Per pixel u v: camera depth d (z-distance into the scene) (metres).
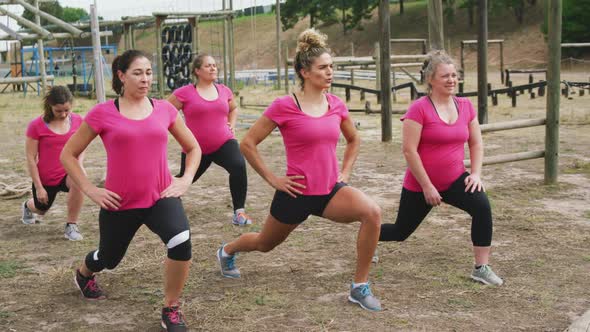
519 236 6.40
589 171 9.70
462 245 6.13
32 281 5.41
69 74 47.31
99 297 4.95
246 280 5.29
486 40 13.17
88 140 4.21
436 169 5.02
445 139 4.95
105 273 5.54
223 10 27.41
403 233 5.35
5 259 6.05
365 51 65.00
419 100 5.00
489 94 19.84
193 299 4.88
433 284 5.07
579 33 45.00
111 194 4.14
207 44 74.31
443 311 4.54
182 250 4.11
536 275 5.25
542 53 49.81
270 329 4.29
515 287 4.98
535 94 23.98
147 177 4.19
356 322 4.37
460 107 5.04
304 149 4.52
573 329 4.07
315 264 5.68
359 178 9.65
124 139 4.12
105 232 4.34
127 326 4.44
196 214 7.72
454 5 64.56
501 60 30.12
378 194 8.55
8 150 13.50
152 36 62.00
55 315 4.66
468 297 4.79
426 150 5.01
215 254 6.06
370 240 4.52
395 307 4.62
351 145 4.84
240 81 34.94
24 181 10.16
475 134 5.14
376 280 5.20
